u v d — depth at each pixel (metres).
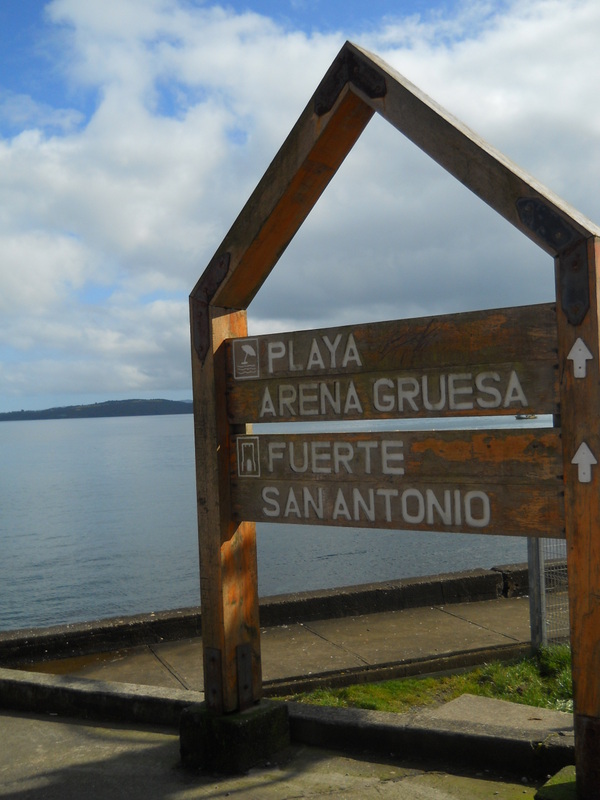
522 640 6.03
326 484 3.60
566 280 2.90
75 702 4.52
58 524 38.12
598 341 2.83
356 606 6.93
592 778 2.86
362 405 3.49
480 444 3.19
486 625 6.47
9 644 6.02
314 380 3.63
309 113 3.53
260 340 3.79
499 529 3.15
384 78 3.31
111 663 5.93
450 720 3.80
